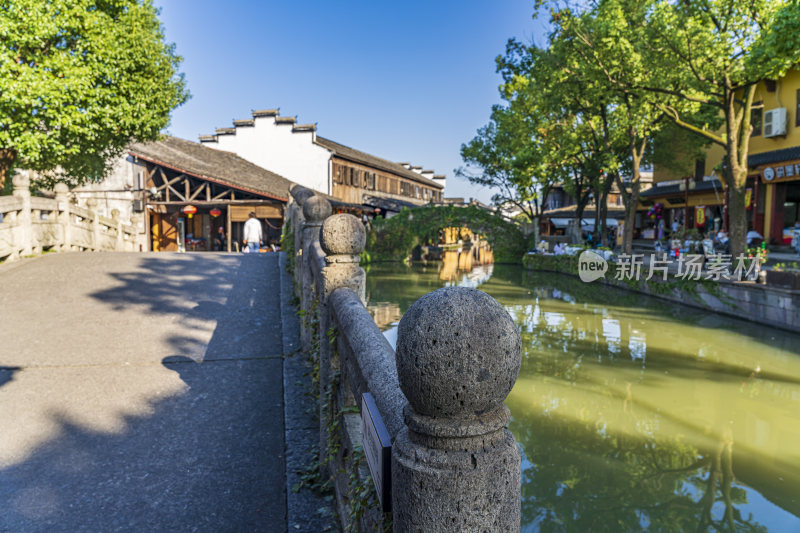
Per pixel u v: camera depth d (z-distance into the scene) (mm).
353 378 2385
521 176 25984
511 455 1062
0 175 13711
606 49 14344
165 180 22266
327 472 3018
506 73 23375
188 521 2688
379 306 13586
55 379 4367
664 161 23453
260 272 9031
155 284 7715
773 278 11430
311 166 32500
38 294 6875
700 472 5125
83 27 12742
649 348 9672
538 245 28359
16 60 12430
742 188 13594
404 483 1064
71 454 3271
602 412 6617
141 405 3979
